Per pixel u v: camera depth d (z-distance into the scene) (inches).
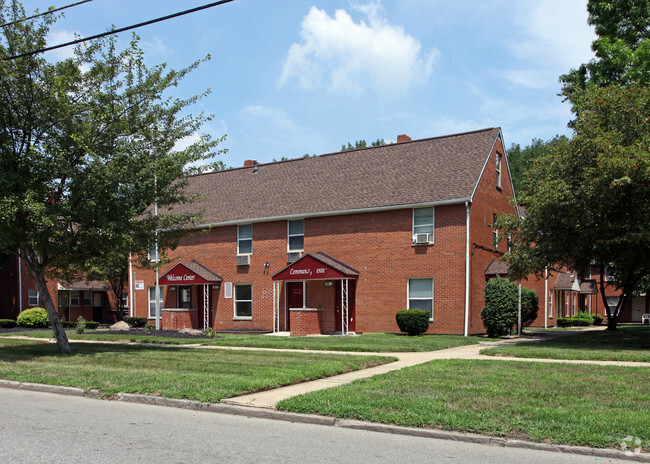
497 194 1002.7
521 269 724.7
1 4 554.3
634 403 319.3
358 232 948.6
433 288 877.2
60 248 596.7
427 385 379.6
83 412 341.1
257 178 1168.8
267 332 1004.6
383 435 283.7
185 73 621.3
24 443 265.0
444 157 964.6
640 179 595.2
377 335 850.8
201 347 692.1
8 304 1403.8
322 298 969.5
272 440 273.6
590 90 738.8
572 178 667.4
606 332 987.3
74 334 911.7
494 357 564.1
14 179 544.4
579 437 254.1
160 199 626.2
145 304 1171.9
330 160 1108.5
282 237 1023.0
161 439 274.4
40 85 570.6
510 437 265.9
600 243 702.5
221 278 1084.5
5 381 446.9
